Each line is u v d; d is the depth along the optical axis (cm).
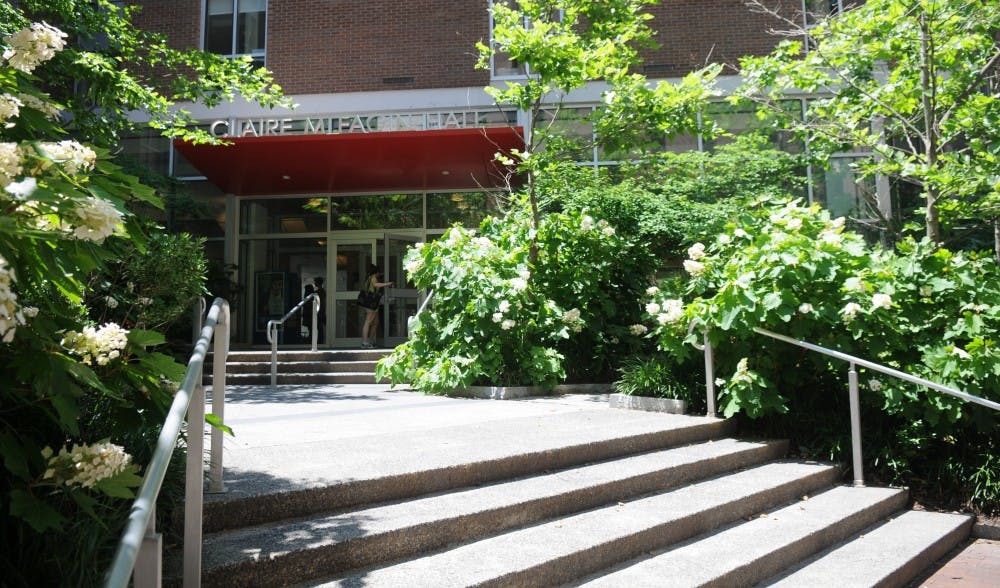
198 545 271
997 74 927
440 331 923
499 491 421
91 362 242
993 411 569
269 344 1702
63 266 200
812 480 554
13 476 235
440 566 326
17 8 902
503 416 674
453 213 1703
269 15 1650
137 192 229
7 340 171
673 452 558
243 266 1728
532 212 999
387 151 1443
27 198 175
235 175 1563
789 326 638
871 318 611
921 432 600
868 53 865
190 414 278
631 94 962
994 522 538
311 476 387
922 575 446
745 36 1533
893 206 1400
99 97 852
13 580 242
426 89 1600
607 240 986
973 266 616
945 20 783
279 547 305
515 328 901
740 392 621
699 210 1171
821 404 665
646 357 871
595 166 1464
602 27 995
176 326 965
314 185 1658
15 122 220
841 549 455
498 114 1537
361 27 1633
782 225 682
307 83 1623
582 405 769
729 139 1456
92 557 257
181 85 953
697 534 433
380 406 773
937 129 870
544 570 334
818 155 961
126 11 959
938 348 584
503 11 962
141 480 220
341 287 1714
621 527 395
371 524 343
